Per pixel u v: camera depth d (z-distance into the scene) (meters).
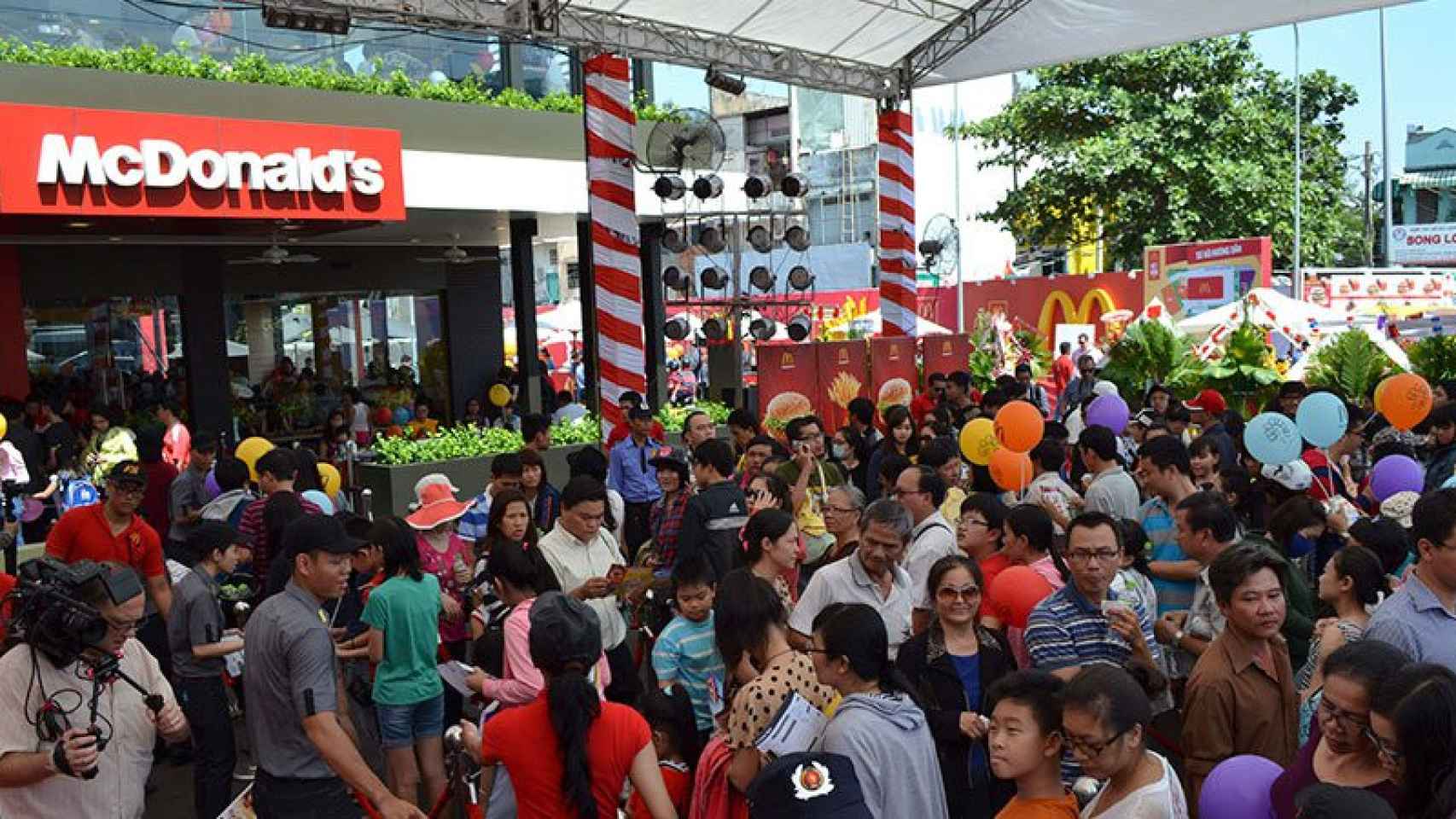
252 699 4.64
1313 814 2.61
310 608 4.61
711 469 7.53
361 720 6.54
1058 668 4.53
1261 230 30.34
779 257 29.19
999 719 3.53
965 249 42.44
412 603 6.04
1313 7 14.74
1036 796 3.55
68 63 13.77
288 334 19.44
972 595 4.83
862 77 17.19
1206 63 30.14
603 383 13.58
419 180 15.33
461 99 16.92
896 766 3.73
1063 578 6.12
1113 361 18.50
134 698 4.34
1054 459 8.02
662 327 19.83
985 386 19.75
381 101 15.77
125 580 4.09
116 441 13.32
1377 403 9.16
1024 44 16.55
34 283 16.06
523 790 3.96
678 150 15.26
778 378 15.65
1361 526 5.57
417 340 21.14
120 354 17.02
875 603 5.55
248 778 7.43
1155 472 6.73
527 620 5.12
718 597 4.45
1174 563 6.29
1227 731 4.30
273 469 8.02
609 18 13.69
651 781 4.01
